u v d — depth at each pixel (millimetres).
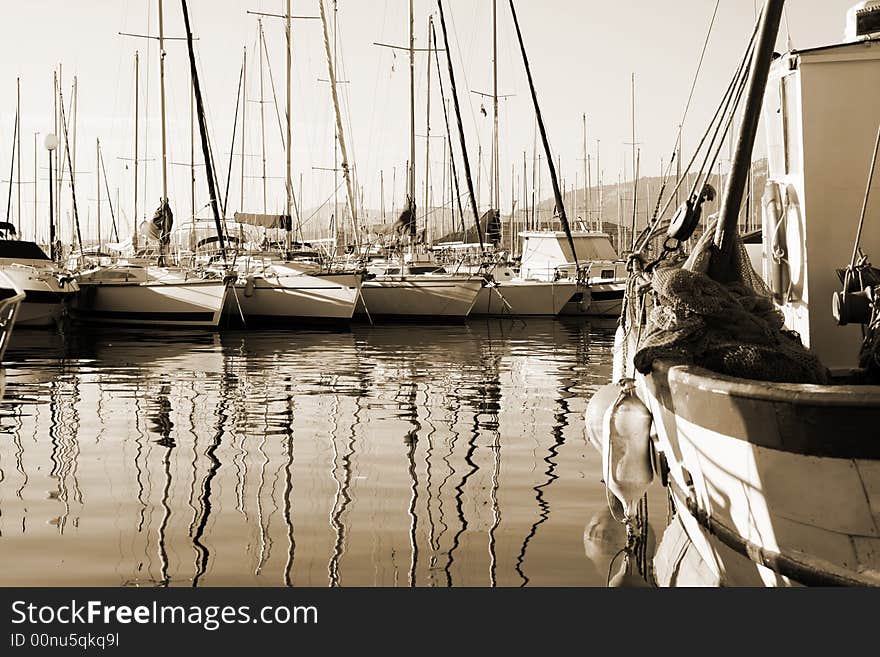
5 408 12555
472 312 32000
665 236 7359
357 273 27797
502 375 16422
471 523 6871
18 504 7461
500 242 35750
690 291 5547
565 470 8602
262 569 5906
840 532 4191
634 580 5586
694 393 4770
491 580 5660
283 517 7078
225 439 10289
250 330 27156
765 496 4422
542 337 24734
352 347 21969
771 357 5258
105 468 8797
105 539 6520
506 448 9664
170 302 27750
